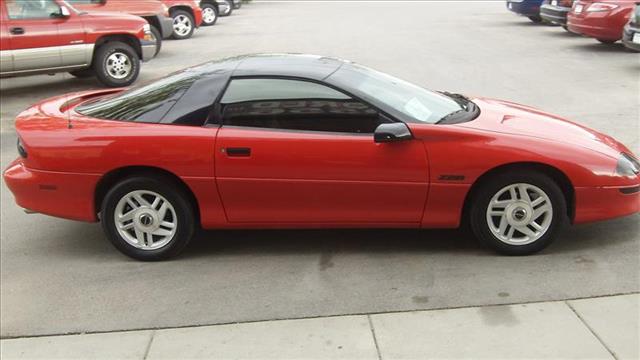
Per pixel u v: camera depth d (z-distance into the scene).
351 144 4.03
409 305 3.61
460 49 13.77
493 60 12.21
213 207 4.20
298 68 4.29
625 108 8.16
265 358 3.17
